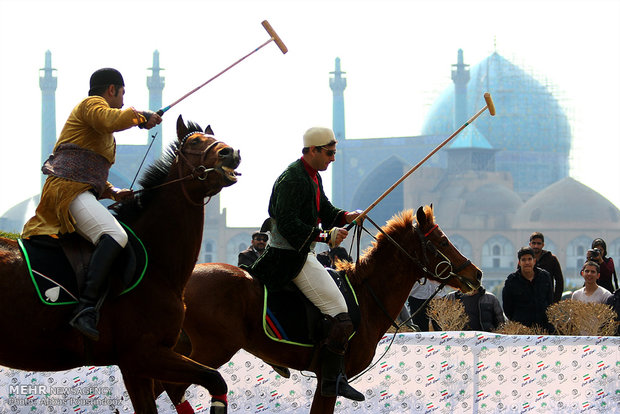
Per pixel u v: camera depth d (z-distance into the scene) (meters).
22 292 7.57
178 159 8.41
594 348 12.81
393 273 10.27
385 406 12.89
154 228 8.23
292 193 9.59
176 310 8.12
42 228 7.90
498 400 12.80
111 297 7.87
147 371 7.91
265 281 9.73
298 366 9.82
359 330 10.01
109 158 8.25
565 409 12.77
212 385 8.01
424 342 12.91
